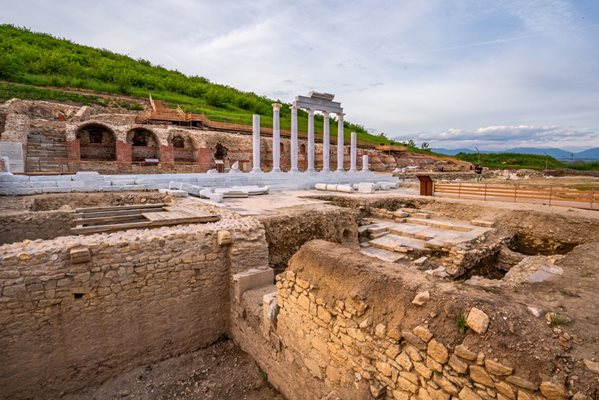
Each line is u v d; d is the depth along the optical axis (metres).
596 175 35.88
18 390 5.70
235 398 5.98
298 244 10.54
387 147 52.94
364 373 4.10
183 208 11.00
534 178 34.09
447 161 52.03
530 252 11.70
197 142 32.69
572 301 4.19
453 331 3.34
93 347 6.31
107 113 37.72
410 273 4.38
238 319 7.43
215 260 7.62
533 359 2.83
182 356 7.25
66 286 5.98
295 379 5.52
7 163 14.47
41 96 35.19
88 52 62.28
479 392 3.02
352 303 4.31
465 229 12.49
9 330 5.56
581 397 2.51
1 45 46.69
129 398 6.04
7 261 5.52
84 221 8.41
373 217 15.81
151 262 6.81
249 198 15.89
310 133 25.41
